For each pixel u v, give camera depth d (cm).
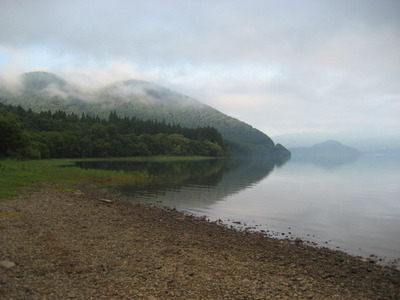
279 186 5397
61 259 1253
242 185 5294
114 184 4684
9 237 1496
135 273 1173
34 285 970
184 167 9875
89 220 2111
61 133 14175
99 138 15475
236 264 1399
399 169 11969
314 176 7912
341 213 3070
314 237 2142
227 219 2650
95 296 938
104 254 1382
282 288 1123
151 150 17262
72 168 6400
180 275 1188
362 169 11919
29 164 7231
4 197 2700
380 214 3039
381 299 1098
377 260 1659
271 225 2486
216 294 1027
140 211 2659
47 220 1978
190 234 1967
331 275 1334
